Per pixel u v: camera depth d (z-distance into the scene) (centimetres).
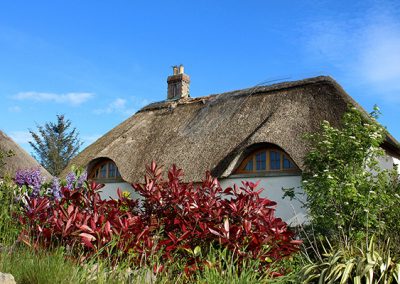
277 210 1157
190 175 1314
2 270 369
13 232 540
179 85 1973
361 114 995
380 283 458
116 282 366
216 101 1650
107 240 424
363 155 892
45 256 395
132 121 1864
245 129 1364
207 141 1416
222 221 495
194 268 433
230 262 449
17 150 1595
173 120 1705
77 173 722
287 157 1200
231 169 1248
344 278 454
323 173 877
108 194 1596
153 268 418
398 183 959
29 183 698
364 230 823
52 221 448
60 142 3441
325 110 1242
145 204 520
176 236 484
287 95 1423
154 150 1546
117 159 1573
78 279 355
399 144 1266
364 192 862
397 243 654
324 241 777
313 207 884
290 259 576
